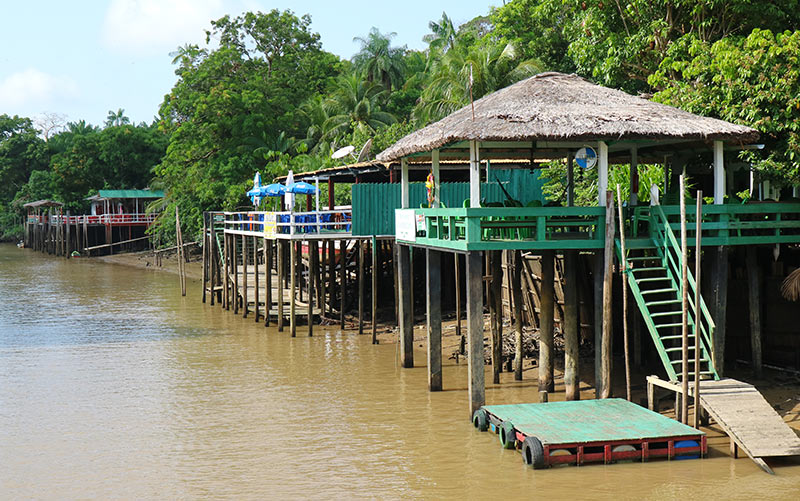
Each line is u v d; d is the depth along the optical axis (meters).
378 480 13.28
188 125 57.41
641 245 15.52
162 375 21.77
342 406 18.02
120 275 52.88
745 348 18.66
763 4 23.86
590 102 16.30
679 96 20.11
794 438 12.93
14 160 94.94
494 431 15.02
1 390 20.30
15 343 26.95
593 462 13.24
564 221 15.40
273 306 32.12
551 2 31.05
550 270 17.39
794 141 17.81
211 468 14.22
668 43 25.38
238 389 19.97
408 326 21.56
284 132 58.41
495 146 17.98
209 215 39.66
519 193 24.44
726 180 19.69
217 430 16.50
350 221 28.23
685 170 19.66
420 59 69.88
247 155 55.62
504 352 21.38
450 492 12.55
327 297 31.98
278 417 17.34
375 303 25.27
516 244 15.24
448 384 19.66
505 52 41.22
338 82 62.34
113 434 16.42
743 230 16.59
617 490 12.23
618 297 20.20
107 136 81.00
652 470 12.95
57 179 80.19
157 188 72.31
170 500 12.77
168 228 61.44
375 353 23.86
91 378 21.53
